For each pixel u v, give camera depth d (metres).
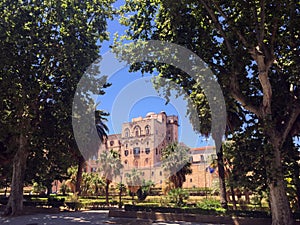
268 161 14.39
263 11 13.74
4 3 20.03
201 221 17.69
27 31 20.20
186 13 16.09
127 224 16.39
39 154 24.02
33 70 20.02
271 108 16.72
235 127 19.67
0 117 19.36
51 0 20.70
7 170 25.77
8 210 20.66
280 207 13.93
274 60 15.74
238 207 22.55
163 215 19.05
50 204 25.80
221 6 15.57
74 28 21.08
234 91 15.81
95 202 30.67
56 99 22.05
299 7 14.73
